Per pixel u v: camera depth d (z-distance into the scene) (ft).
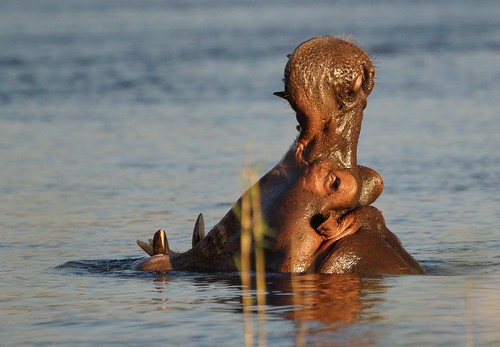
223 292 64.85
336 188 67.51
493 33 400.67
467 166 131.44
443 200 107.76
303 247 67.82
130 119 194.70
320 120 67.77
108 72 286.05
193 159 145.79
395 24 490.49
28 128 184.14
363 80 68.18
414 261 70.18
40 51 361.71
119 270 74.64
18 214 105.70
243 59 317.42
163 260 73.36
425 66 280.51
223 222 70.64
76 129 181.78
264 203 69.00
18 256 82.43
